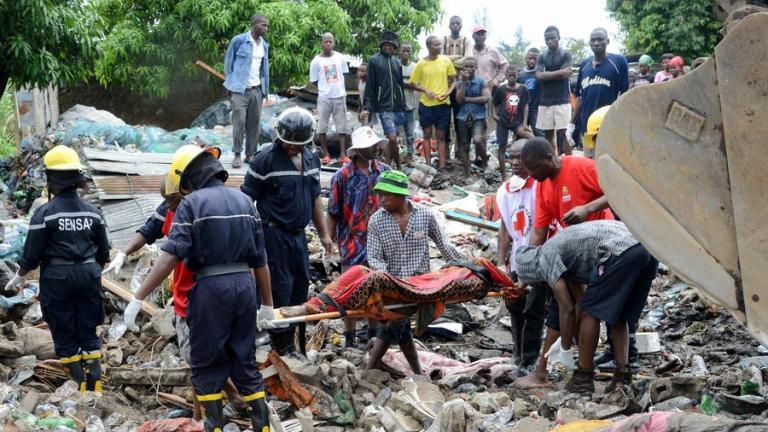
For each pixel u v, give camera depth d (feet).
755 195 11.26
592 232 19.22
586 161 20.08
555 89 42.80
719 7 14.53
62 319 21.75
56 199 21.93
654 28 79.36
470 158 49.44
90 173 36.88
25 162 44.86
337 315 19.12
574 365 21.25
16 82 38.93
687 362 23.66
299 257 22.49
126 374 21.76
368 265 23.63
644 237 12.35
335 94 44.04
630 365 22.34
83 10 40.75
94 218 22.31
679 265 12.11
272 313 18.80
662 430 13.50
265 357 19.29
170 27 67.21
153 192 36.19
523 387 20.80
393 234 21.39
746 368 21.80
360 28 72.08
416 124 55.36
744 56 10.97
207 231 17.04
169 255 16.89
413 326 26.99
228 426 18.80
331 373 20.54
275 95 61.87
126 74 67.77
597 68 37.14
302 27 66.64
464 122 44.60
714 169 11.59
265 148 22.76
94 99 76.07
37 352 23.68
